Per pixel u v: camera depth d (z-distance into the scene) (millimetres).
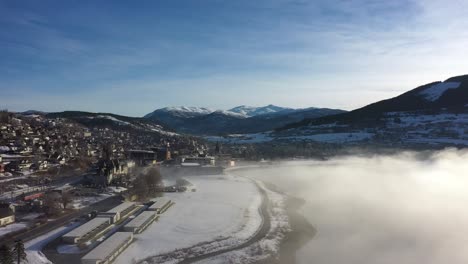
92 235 109125
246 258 103375
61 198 140125
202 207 154625
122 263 95625
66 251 99000
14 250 90875
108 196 161500
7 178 188875
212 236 117562
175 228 124125
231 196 180125
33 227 116375
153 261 98000
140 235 115750
